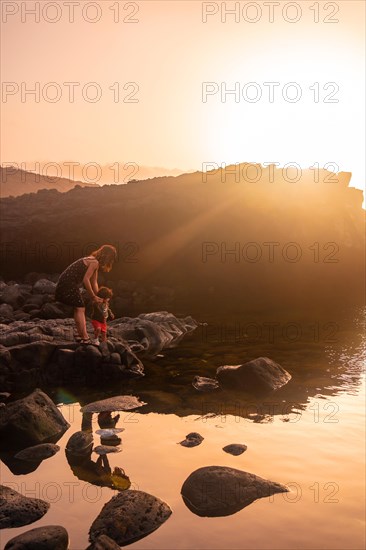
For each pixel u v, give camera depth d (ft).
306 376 25.23
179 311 46.52
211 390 23.61
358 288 62.85
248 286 65.16
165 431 18.53
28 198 76.13
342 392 22.71
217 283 66.33
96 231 67.72
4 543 11.76
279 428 18.62
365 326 38.22
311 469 15.29
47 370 25.90
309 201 68.13
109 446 17.04
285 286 64.95
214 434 18.17
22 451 16.72
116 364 25.96
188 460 15.99
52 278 65.46
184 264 67.26
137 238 67.21
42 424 18.47
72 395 23.68
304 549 11.34
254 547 11.42
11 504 13.05
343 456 16.21
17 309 46.62
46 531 11.68
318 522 12.40
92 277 28.25
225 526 12.27
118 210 66.54
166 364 28.27
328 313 44.70
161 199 66.23
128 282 62.18
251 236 66.39
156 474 15.06
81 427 19.21
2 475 15.25
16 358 25.66
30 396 19.53
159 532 12.06
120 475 15.05
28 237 69.05
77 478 14.93
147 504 12.88
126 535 11.91
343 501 13.39
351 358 28.55
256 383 23.24
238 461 15.85
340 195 72.64
